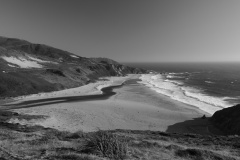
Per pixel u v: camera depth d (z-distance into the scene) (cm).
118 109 4988
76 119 4075
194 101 6256
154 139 2100
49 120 3847
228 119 3809
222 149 1755
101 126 3756
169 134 2475
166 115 4600
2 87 6159
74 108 4950
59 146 1371
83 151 1189
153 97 6750
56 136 1859
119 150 1179
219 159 1401
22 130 2270
